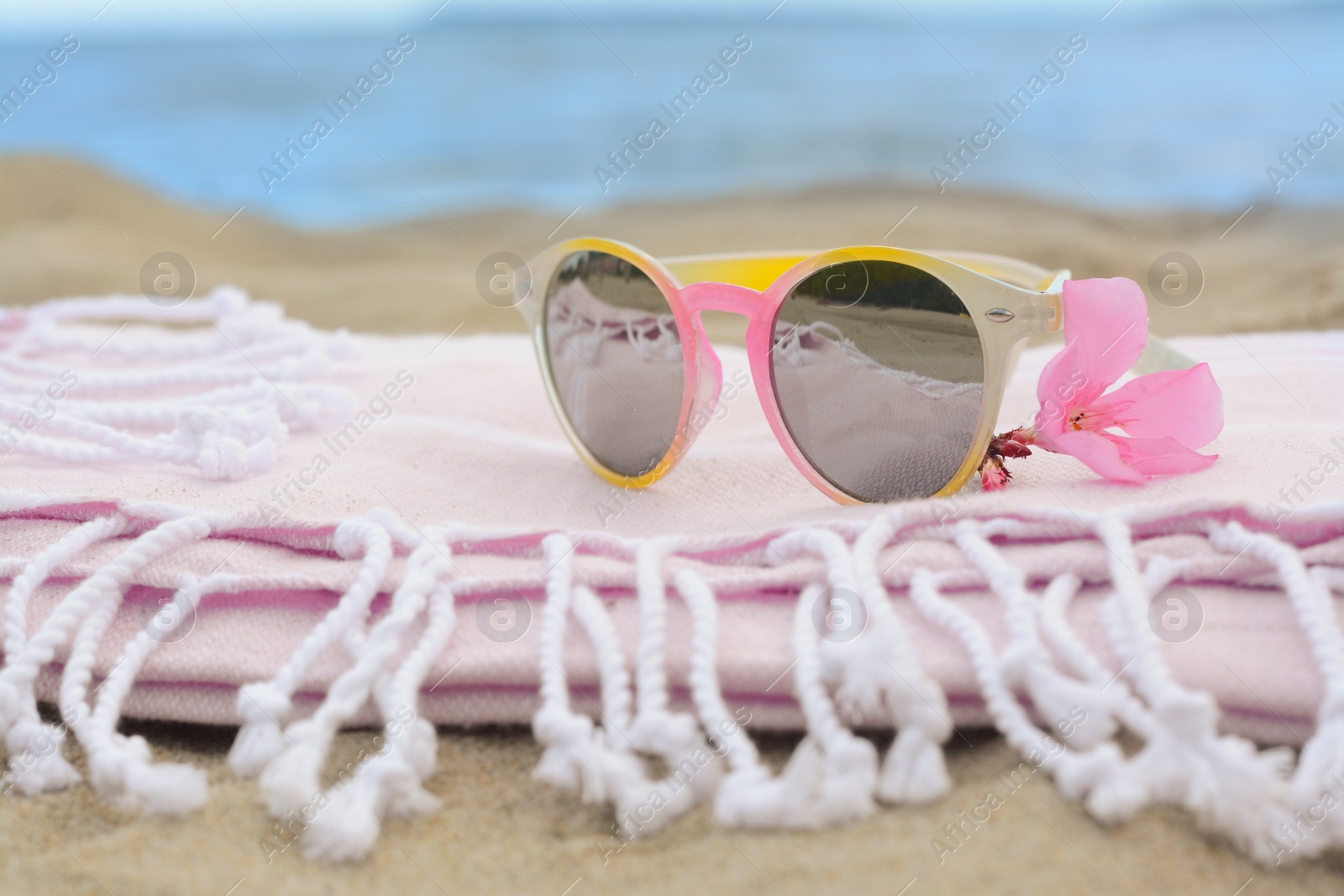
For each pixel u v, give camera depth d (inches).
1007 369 16.0
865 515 15.3
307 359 19.5
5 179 45.2
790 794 13.4
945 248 34.8
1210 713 13.1
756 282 20.0
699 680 13.8
